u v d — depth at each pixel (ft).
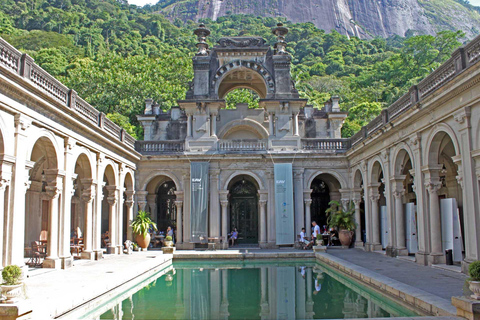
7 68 38.32
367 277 44.16
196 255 73.87
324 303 37.22
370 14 616.80
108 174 73.87
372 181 75.25
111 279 42.45
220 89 99.25
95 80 145.07
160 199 97.09
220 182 87.71
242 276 53.83
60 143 51.62
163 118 102.42
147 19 372.17
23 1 345.72
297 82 226.38
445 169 63.98
